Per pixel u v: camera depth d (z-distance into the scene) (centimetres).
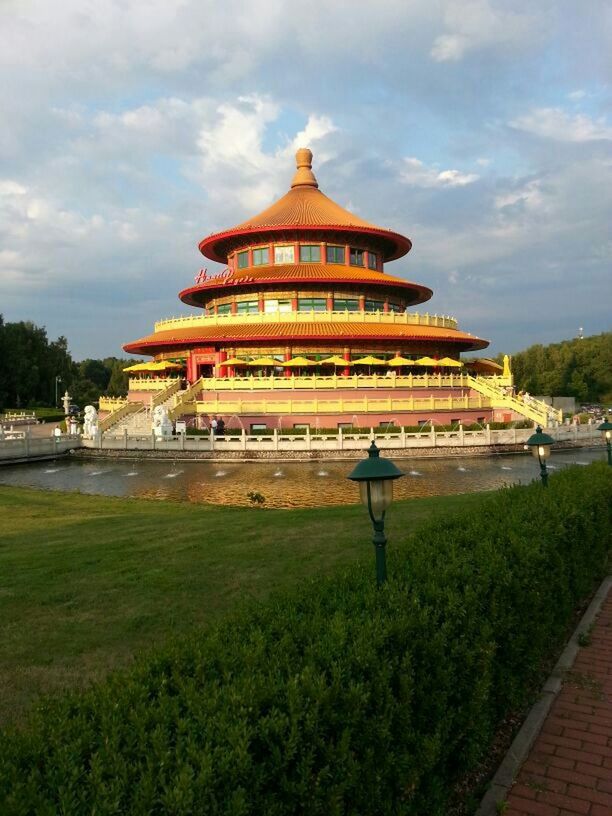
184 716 498
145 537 1950
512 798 703
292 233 8125
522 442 5681
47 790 412
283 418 6159
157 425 5619
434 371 7731
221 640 642
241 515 2406
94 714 500
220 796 427
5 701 880
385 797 558
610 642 1120
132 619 1201
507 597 858
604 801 698
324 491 3916
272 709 495
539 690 948
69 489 4053
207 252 9000
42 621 1198
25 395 13862
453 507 2328
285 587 1348
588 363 15475
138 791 407
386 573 857
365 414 6184
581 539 1301
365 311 7619
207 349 7406
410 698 595
